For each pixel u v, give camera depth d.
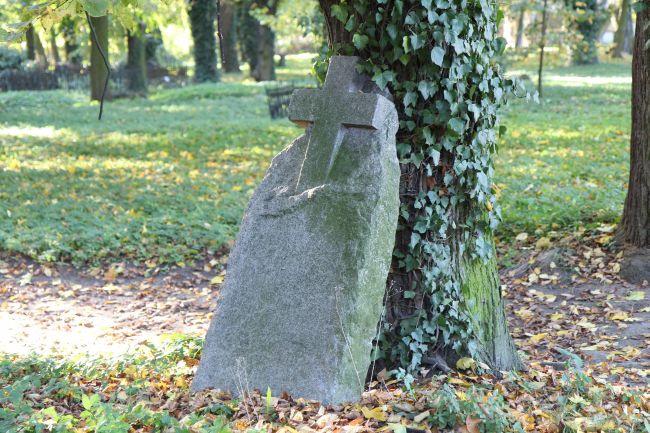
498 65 5.50
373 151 4.88
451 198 5.34
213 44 40.28
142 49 34.88
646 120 8.43
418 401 4.64
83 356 6.14
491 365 5.60
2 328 7.84
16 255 10.16
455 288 5.41
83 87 37.41
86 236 10.51
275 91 26.20
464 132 5.28
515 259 9.28
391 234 4.87
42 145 17.98
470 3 5.11
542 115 22.78
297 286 4.85
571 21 23.95
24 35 5.23
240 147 18.30
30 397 4.89
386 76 5.06
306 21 24.69
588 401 4.81
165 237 10.86
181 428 4.07
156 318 8.34
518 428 4.23
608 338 6.79
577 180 12.84
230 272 5.08
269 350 4.85
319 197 4.89
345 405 4.63
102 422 3.93
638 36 8.48
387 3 5.01
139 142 18.77
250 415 4.47
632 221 8.65
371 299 4.78
